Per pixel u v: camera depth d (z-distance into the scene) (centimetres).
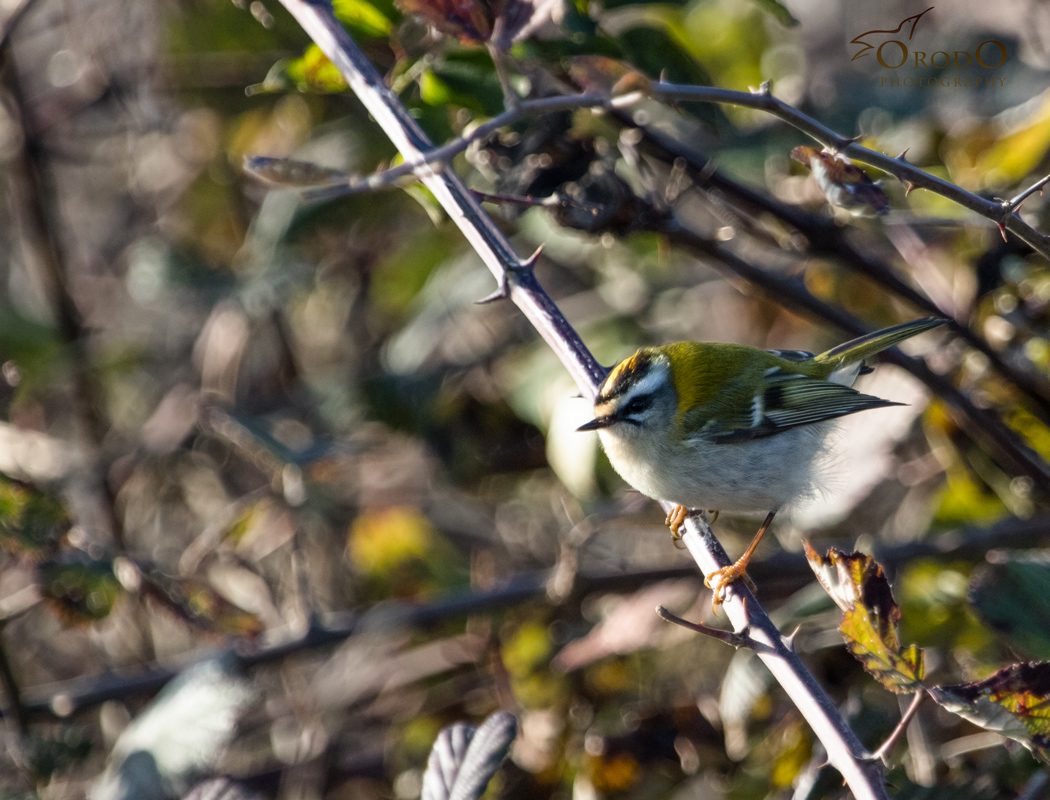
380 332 1245
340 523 1127
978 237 863
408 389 1076
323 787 912
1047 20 991
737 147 1007
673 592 847
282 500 1005
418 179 642
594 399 581
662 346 778
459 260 1115
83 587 789
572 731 881
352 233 1238
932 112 1034
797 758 747
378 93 620
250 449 1009
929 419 888
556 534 1130
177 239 1224
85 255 1322
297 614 883
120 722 979
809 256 853
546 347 1041
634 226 757
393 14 762
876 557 781
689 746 833
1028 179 872
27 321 1177
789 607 802
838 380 801
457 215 634
